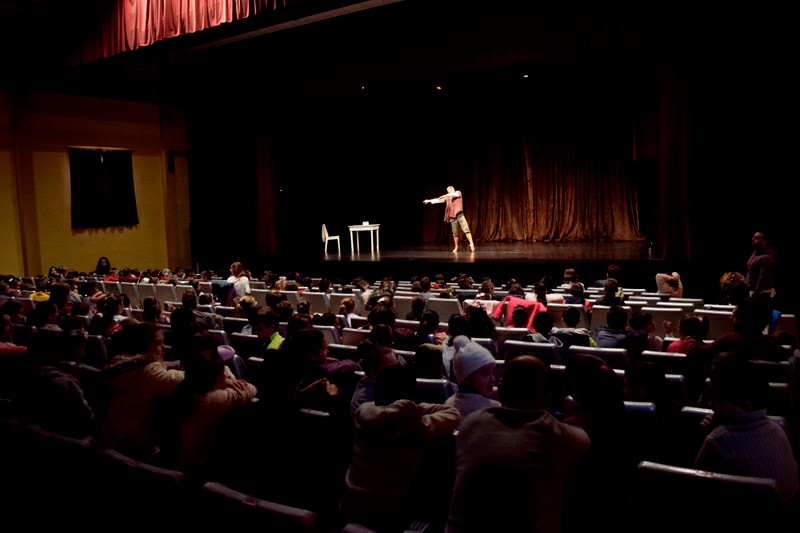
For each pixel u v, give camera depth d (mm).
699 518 2279
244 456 3326
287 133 16797
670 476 2312
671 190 11602
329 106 16094
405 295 8625
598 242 16750
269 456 3266
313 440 3211
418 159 19359
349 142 18250
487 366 3119
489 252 15039
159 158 16859
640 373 3426
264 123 15891
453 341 4754
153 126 16578
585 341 5199
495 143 18391
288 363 3301
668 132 11484
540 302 7340
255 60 15156
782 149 10734
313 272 14969
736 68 10805
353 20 13344
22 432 3090
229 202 16609
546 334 5246
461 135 18750
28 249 14320
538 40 11680
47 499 3039
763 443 2535
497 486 2271
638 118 14844
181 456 3107
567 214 17656
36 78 13781
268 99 15195
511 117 18000
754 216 11070
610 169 17078
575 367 2703
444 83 13523
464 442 2391
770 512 2146
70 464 2902
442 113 18156
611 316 5148
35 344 3893
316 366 3959
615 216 17156
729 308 7559
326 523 3160
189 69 16578
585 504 2689
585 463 2658
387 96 15125
